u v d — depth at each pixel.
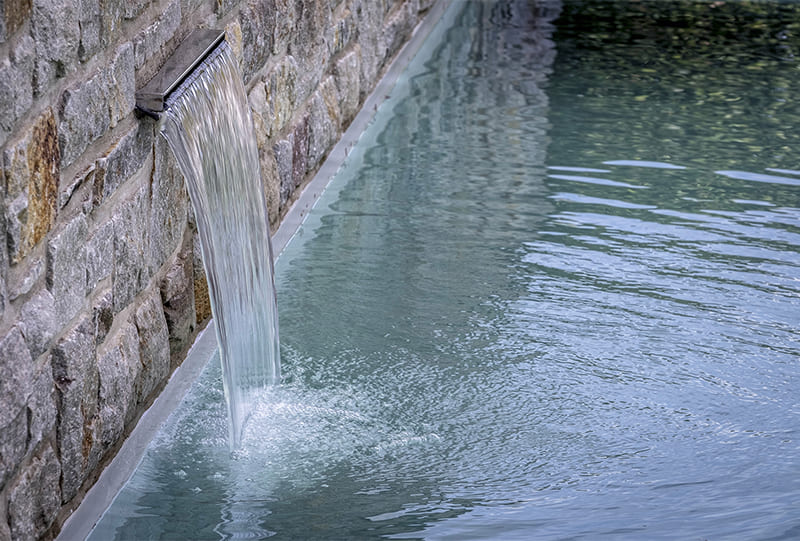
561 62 8.23
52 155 2.59
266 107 4.79
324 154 5.96
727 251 4.93
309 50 5.53
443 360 4.00
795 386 3.82
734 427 3.54
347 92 6.42
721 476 3.22
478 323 4.28
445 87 7.64
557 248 4.97
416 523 2.95
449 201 5.56
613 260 4.84
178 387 3.73
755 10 9.81
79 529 2.86
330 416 3.60
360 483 3.19
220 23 4.16
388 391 3.77
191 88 3.39
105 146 3.00
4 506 2.41
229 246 3.53
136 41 3.21
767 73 7.91
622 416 3.61
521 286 4.60
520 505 3.05
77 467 2.82
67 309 2.71
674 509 3.00
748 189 5.69
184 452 3.36
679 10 9.84
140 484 3.16
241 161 3.91
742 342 4.13
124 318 3.21
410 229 5.22
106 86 2.95
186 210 3.79
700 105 7.15
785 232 5.13
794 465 3.28
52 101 2.62
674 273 4.71
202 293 4.04
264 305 3.98
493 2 10.33
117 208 3.10
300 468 3.28
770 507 2.98
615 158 6.16
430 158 6.21
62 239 2.66
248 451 3.37
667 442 3.45
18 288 2.43
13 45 2.38
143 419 3.43
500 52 8.55
